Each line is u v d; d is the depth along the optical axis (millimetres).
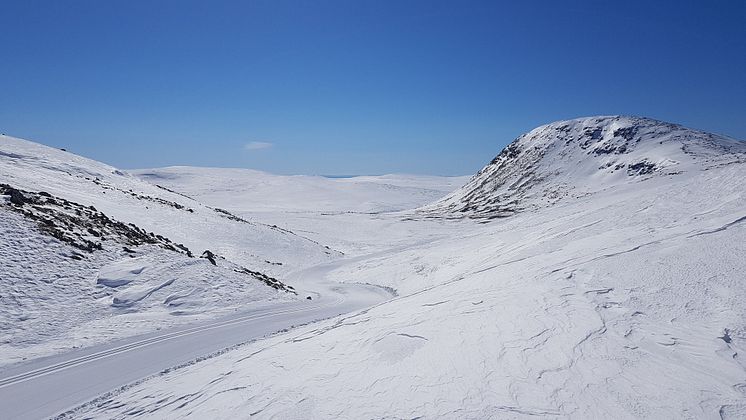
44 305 13898
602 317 8188
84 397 9156
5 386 9734
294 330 14086
